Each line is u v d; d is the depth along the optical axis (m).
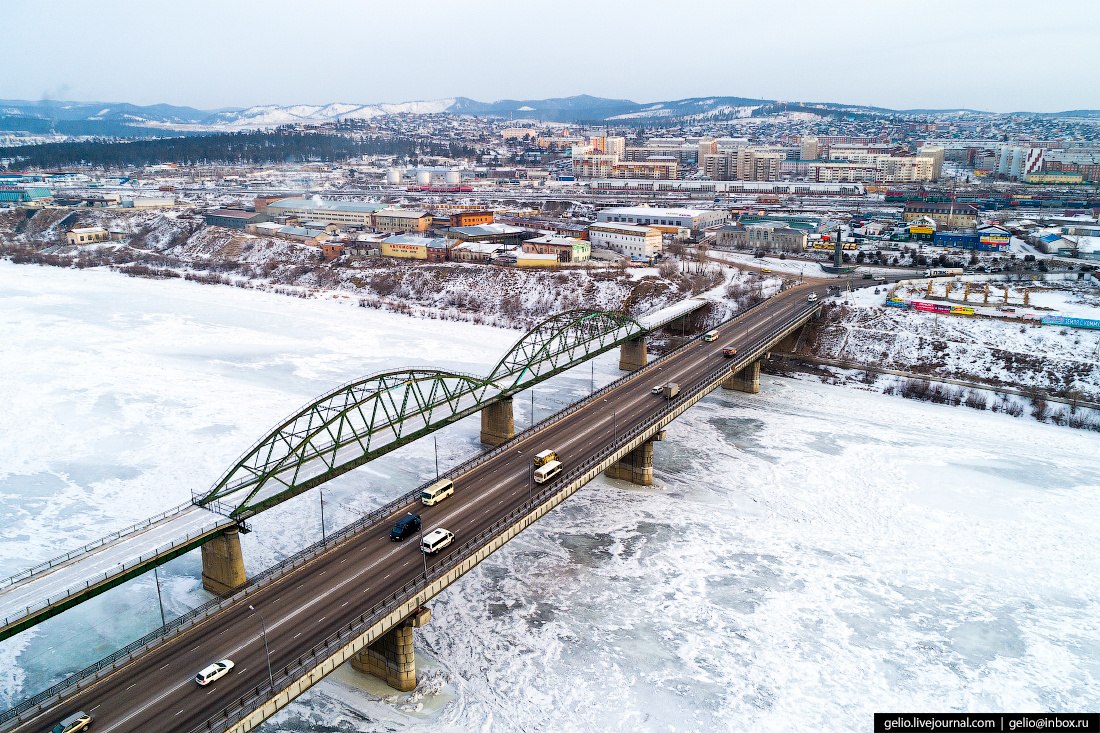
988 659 60.41
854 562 74.62
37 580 51.12
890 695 56.38
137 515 81.38
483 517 65.31
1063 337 126.19
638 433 82.88
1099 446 102.00
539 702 55.28
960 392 119.88
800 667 59.44
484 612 66.12
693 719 53.81
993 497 87.50
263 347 147.12
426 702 54.91
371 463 94.88
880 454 99.88
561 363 115.25
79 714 41.34
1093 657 60.56
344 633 48.50
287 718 53.03
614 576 71.94
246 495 64.88
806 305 148.12
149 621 63.12
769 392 125.81
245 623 50.84
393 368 132.25
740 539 78.94
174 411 111.56
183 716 42.03
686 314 141.88
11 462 94.44
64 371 130.38
